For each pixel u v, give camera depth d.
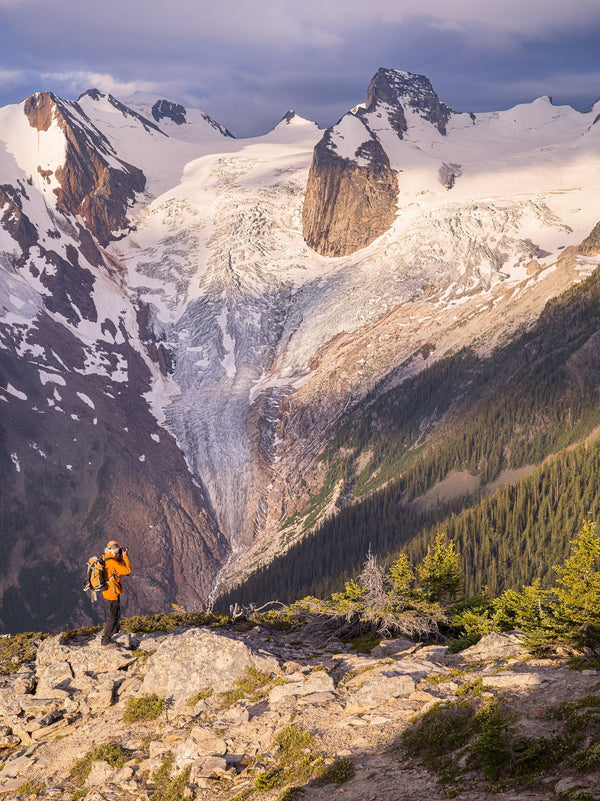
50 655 20.67
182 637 18.81
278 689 16.39
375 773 11.91
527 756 10.54
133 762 14.77
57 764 15.77
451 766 11.31
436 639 25.39
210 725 15.52
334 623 26.33
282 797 11.77
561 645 17.64
